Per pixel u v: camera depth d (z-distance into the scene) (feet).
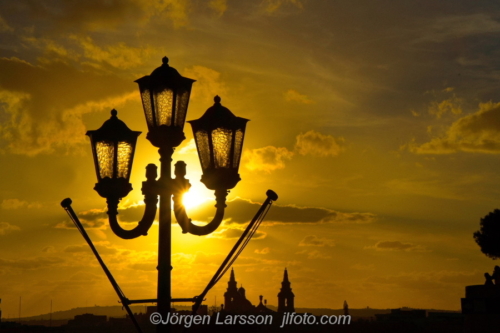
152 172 24.09
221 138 23.45
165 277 23.47
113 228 24.02
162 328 23.17
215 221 23.50
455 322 238.68
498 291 73.92
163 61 24.20
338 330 246.68
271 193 23.12
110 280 23.49
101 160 24.20
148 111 23.98
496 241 133.90
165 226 23.75
